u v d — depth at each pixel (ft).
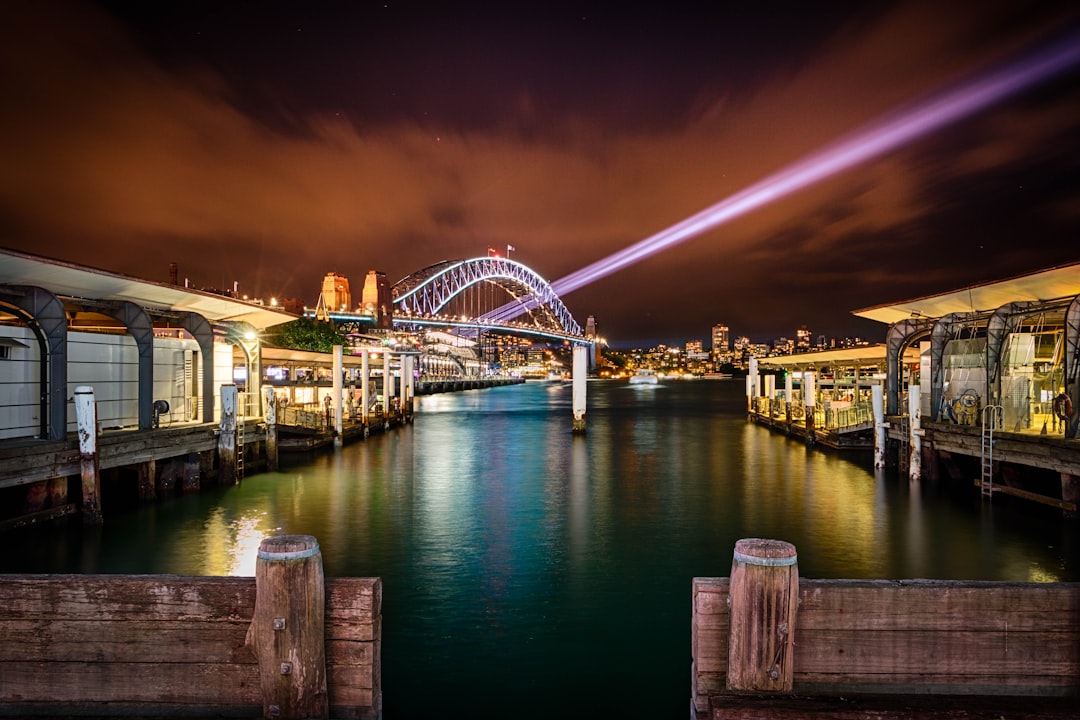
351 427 141.18
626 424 203.72
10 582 16.92
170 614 16.69
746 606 15.88
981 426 74.02
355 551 55.11
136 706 16.66
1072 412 58.65
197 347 91.40
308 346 286.05
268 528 62.28
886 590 16.43
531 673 32.91
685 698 30.48
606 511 71.15
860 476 91.76
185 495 76.48
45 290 60.34
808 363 184.85
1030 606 16.47
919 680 16.39
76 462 58.80
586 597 43.83
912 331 98.63
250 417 102.68
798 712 14.85
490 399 396.98
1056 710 15.07
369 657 16.34
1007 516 64.59
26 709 16.81
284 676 15.88
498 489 84.99
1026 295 81.00
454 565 51.08
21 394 63.62
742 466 105.70
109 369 75.72
